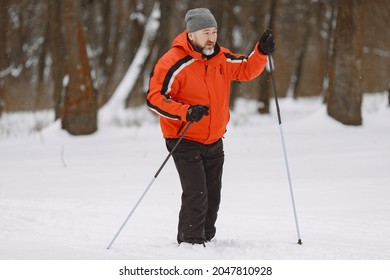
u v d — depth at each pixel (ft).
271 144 123.65
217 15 192.24
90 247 43.19
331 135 136.46
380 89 269.23
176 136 43.32
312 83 333.01
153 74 42.45
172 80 41.93
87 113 145.48
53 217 56.85
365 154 105.50
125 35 193.47
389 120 158.92
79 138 143.33
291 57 289.33
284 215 59.93
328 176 85.10
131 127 156.97
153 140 136.46
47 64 228.02
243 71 45.21
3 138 148.05
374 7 211.00
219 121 43.47
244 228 54.13
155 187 78.18
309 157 103.96
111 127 156.35
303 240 48.80
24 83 236.63
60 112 154.30
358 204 65.26
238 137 136.46
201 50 42.47
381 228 53.83
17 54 222.48
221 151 44.88
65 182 83.10
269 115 202.18
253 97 272.92
